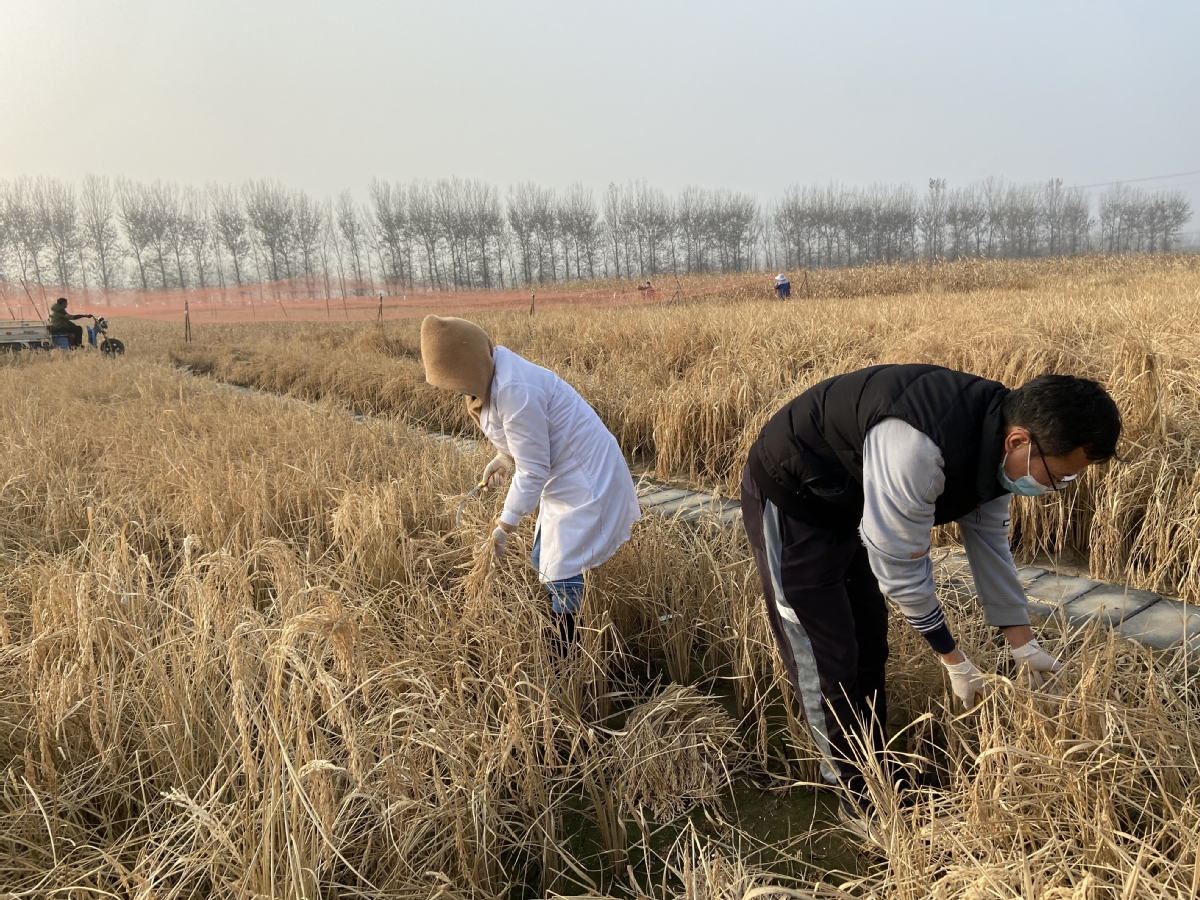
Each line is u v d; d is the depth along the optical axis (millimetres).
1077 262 32031
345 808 2129
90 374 10805
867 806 2186
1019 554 4039
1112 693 2184
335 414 7168
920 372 1886
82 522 4520
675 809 2438
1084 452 1637
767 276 36844
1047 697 1962
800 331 8656
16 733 2396
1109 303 8141
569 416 2914
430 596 3113
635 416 6758
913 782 2172
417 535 4078
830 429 1959
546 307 22984
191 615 2758
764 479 2156
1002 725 2131
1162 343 4770
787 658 2305
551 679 2768
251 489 4348
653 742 2555
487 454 5172
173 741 2307
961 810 2002
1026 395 1664
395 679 2553
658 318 12195
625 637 3332
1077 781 1807
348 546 3676
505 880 2225
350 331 17312
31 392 8703
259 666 2547
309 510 4375
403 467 5062
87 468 5633
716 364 7199
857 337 7895
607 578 3289
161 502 4609
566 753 2676
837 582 2156
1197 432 3822
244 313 26328
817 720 2254
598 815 2283
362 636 2740
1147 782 1944
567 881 2209
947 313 9328
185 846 2027
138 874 1908
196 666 2508
